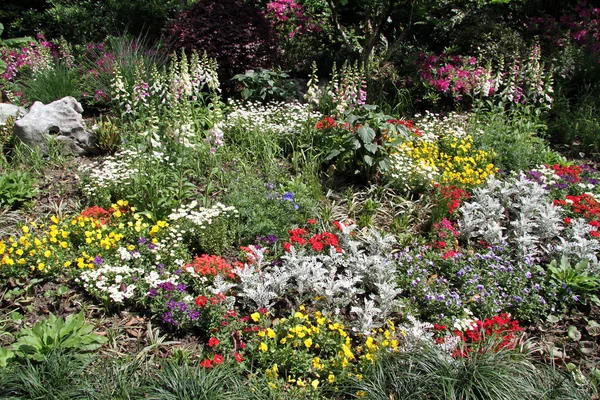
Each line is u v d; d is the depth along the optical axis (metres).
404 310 4.34
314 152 6.41
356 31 11.22
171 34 8.63
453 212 5.47
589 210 5.52
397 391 3.38
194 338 3.98
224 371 3.47
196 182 5.80
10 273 4.36
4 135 6.48
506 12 11.66
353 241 4.96
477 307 4.43
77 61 9.27
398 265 4.75
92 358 3.61
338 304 4.36
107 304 4.15
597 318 4.47
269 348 3.75
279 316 4.29
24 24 12.47
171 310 3.98
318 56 9.67
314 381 3.47
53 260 4.46
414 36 11.16
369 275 4.60
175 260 4.53
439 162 6.41
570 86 8.94
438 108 8.58
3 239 4.84
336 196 5.79
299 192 5.52
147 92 6.95
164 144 5.86
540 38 10.60
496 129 7.10
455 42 10.32
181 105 5.81
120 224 4.78
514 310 4.46
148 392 3.26
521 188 5.87
